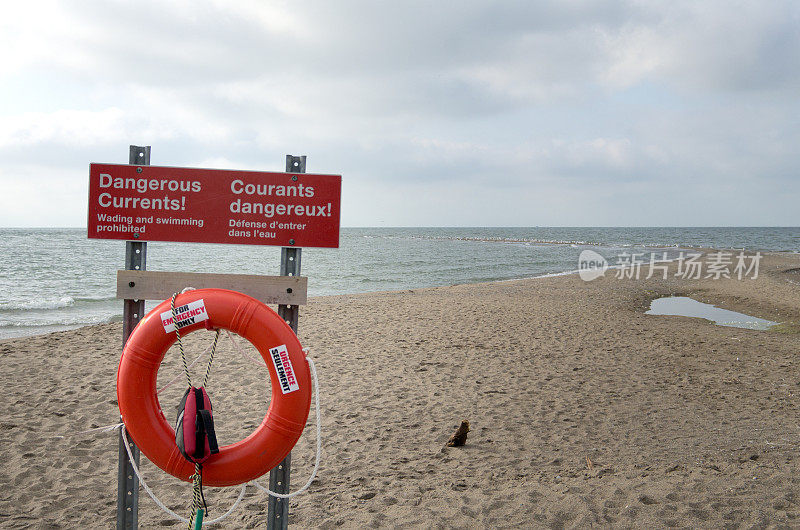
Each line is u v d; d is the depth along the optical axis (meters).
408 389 6.57
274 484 2.62
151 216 2.64
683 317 13.45
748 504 3.36
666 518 3.23
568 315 12.73
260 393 6.19
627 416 5.63
